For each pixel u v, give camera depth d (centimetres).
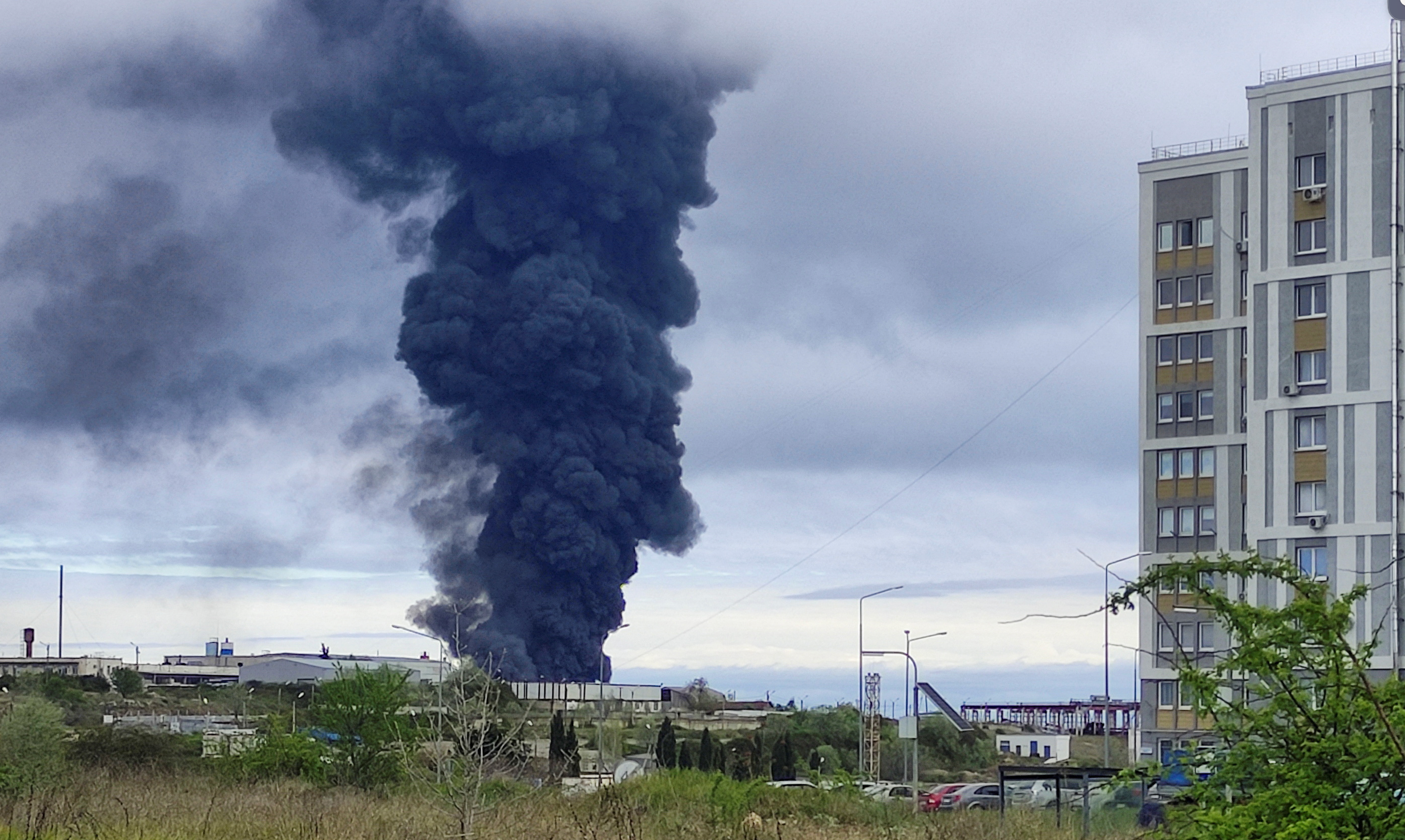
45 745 4550
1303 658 1292
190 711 11025
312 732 5503
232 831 2836
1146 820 3034
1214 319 8431
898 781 8388
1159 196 8638
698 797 3878
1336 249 7000
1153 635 7588
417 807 3150
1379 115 6975
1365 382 6869
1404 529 6700
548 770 4247
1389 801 1226
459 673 2922
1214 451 8362
